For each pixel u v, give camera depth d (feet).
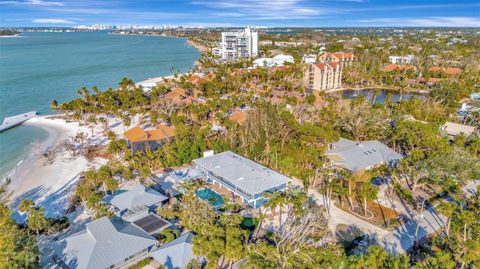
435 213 171.94
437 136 235.20
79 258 127.03
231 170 198.80
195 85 469.16
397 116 282.97
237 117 308.60
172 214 167.22
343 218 168.66
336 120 288.92
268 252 122.62
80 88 508.12
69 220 169.78
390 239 152.05
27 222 160.25
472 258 118.11
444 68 579.89
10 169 239.30
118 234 139.03
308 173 204.44
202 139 248.73
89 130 315.37
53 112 381.40
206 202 169.68
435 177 185.88
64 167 236.84
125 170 208.54
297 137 242.78
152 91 417.08
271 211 173.47
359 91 512.63
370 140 257.34
